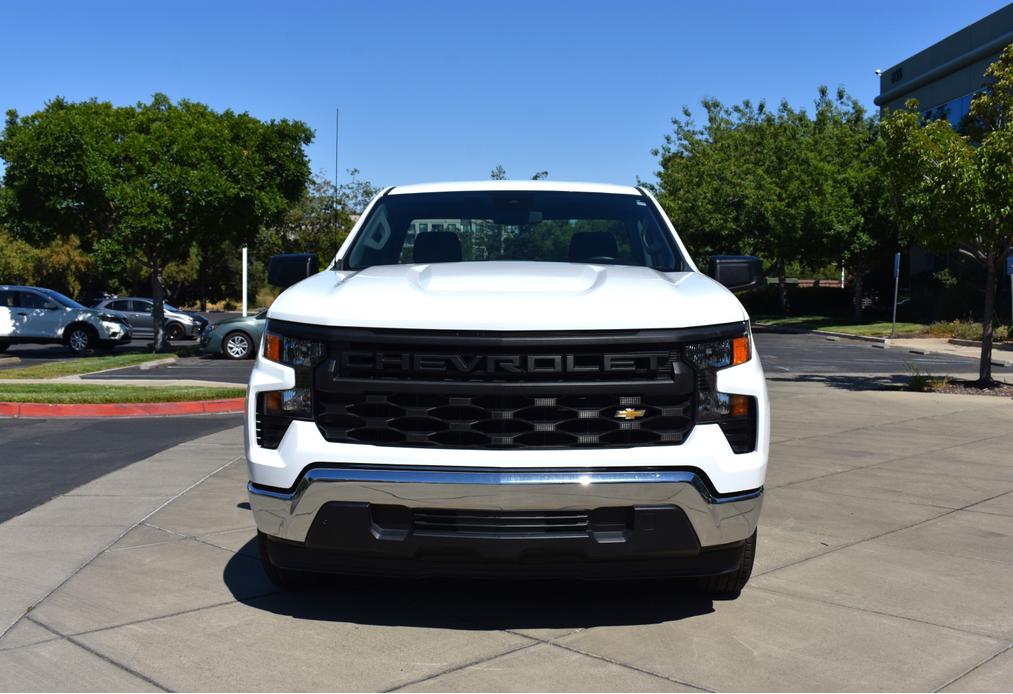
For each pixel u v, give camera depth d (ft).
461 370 11.61
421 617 13.38
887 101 131.54
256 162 75.82
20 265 154.71
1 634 12.62
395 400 11.76
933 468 24.89
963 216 41.47
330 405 11.85
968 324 92.38
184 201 71.00
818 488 22.33
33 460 25.66
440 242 16.20
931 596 14.46
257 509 12.29
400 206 17.31
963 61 107.45
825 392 43.65
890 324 111.75
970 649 12.30
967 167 40.63
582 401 11.64
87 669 11.48
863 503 20.75
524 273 13.71
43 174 68.49
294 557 12.28
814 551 16.93
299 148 81.46
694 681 11.22
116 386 43.34
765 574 15.55
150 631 12.76
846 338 98.58
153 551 16.57
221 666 11.60
